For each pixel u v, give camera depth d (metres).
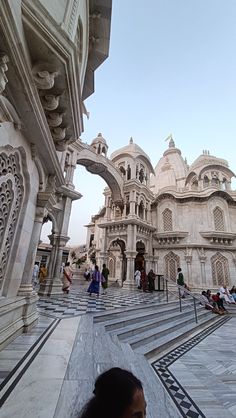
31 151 3.96
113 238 19.12
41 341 3.61
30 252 4.60
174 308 9.42
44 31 2.64
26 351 3.12
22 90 2.70
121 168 20.91
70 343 3.59
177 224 20.20
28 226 4.39
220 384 3.68
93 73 6.29
